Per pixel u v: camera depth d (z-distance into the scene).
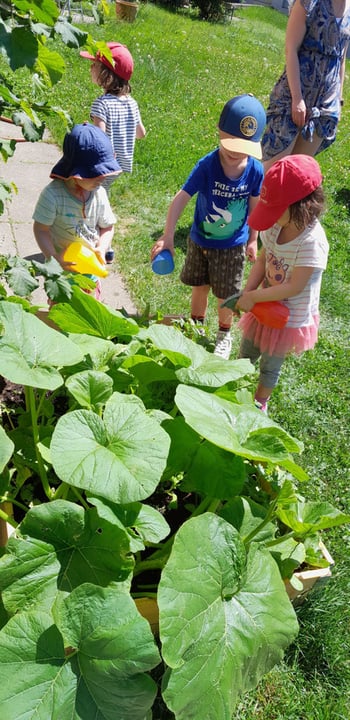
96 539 1.61
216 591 1.56
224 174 3.40
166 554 1.92
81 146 2.85
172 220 3.46
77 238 3.09
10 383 2.54
